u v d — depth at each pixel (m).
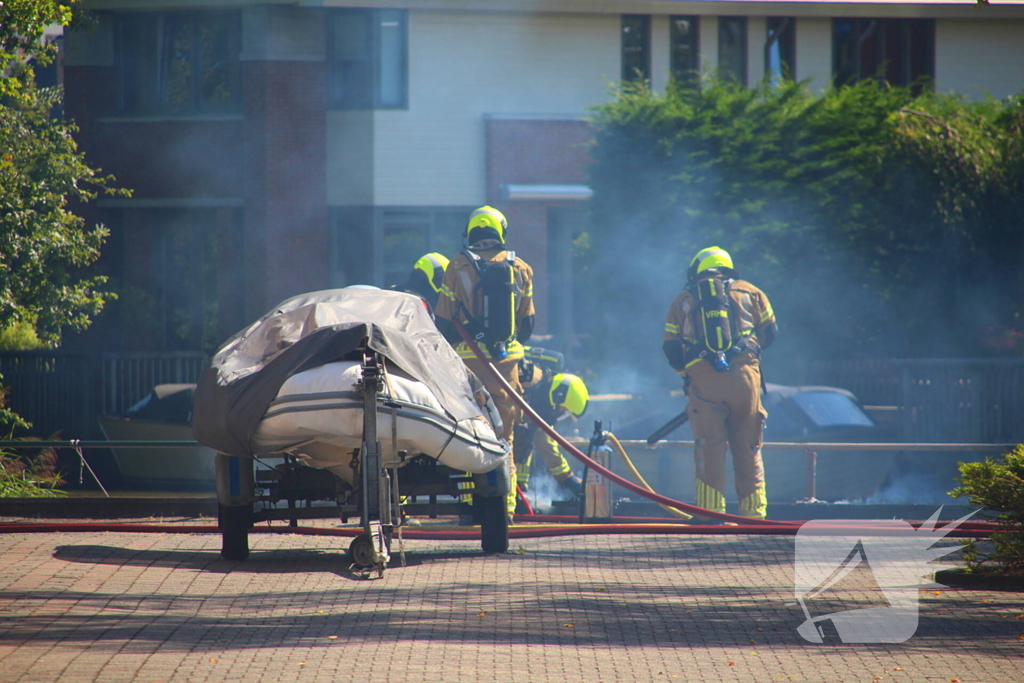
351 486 27.56
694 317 34.84
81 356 66.12
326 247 77.06
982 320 62.31
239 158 77.75
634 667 18.16
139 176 78.88
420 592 23.98
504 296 33.75
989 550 28.73
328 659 18.27
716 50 80.06
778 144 63.69
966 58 82.75
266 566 27.33
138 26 79.38
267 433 25.00
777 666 18.38
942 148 60.84
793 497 44.50
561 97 78.25
